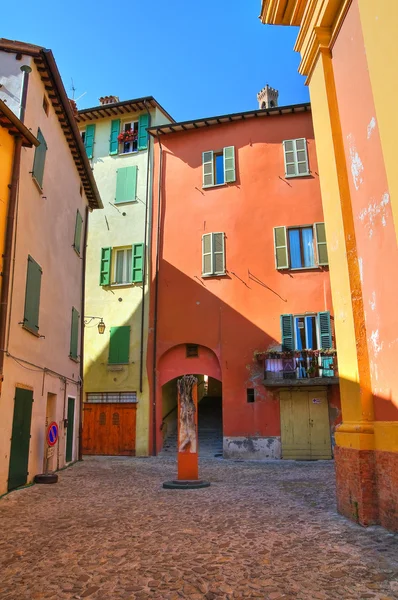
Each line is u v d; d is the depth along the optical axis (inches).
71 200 607.8
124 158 847.7
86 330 780.0
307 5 301.3
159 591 158.2
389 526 211.6
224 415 679.1
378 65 216.5
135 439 717.3
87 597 154.9
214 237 743.7
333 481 402.6
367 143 242.4
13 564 190.1
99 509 300.7
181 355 733.3
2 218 374.3
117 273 801.6
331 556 184.9
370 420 234.8
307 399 660.1
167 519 265.1
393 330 215.8
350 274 254.2
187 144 806.5
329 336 665.0
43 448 467.5
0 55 439.8
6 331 365.7
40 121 469.7
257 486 387.2
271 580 163.9
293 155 748.6
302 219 721.0
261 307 701.9
